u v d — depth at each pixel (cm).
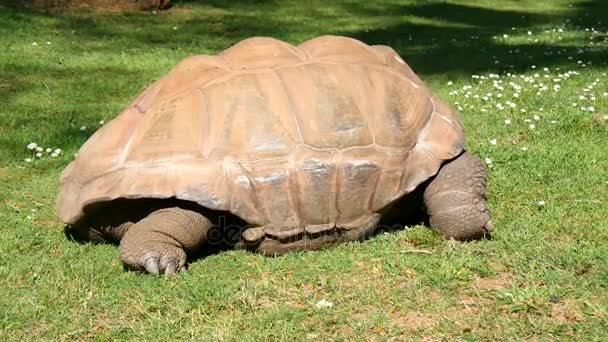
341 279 529
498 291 500
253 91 562
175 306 493
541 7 2111
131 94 1105
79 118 973
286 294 511
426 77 1222
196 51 1423
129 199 542
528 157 766
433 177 585
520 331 455
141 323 477
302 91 566
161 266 529
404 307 490
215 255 570
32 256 576
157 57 1349
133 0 1775
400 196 567
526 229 596
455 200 574
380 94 583
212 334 462
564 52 1391
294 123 554
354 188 555
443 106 615
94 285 526
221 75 579
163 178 534
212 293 508
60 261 564
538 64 1279
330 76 578
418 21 1836
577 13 2017
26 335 470
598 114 930
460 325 465
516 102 998
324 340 456
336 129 559
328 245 575
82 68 1251
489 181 704
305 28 1697
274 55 596
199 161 538
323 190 549
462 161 589
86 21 1625
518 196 669
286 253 567
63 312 493
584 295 490
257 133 548
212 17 1769
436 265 541
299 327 469
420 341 452
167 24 1669
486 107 977
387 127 572
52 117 974
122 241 541
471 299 498
